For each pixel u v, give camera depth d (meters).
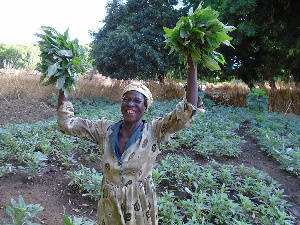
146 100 1.98
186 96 1.85
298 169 4.69
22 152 4.69
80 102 11.02
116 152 1.91
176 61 12.57
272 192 3.89
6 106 9.71
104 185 1.93
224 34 1.77
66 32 2.17
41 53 2.14
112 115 7.35
